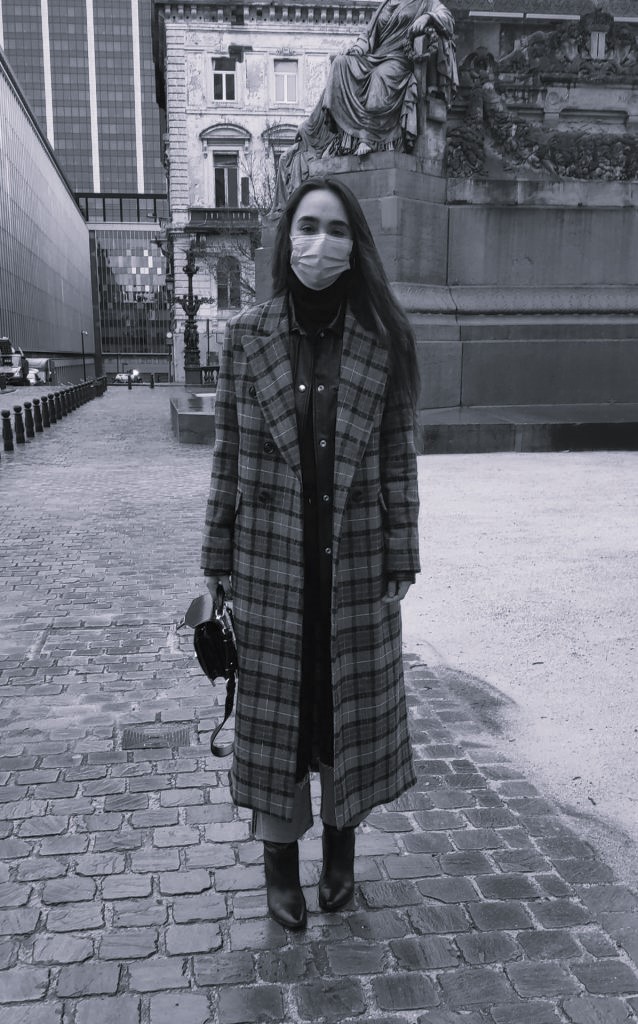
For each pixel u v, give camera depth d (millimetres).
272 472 2387
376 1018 2279
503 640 5160
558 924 2650
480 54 14914
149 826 3219
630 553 6945
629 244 14977
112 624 5727
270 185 48250
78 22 151000
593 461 11680
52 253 96125
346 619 2418
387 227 13742
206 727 4117
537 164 14969
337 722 2418
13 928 2633
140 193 150375
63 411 26141
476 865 2959
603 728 4000
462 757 3768
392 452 2471
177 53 51562
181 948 2541
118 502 10562
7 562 7457
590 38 15320
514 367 14266
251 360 2379
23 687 4629
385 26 14219
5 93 69500
